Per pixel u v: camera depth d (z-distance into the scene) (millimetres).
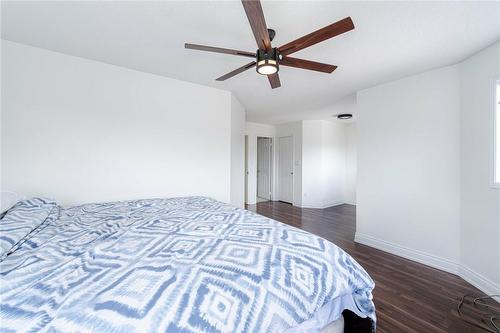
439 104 2404
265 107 4199
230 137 3199
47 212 1515
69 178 2145
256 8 1094
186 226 1381
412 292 1984
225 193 3150
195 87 2877
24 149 1959
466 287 2061
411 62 2252
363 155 3145
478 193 2053
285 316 786
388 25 1614
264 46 1488
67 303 649
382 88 2895
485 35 1747
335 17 1523
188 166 2836
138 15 1550
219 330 668
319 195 5469
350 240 3316
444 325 1582
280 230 1302
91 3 1435
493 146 1898
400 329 1542
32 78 1983
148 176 2561
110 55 2141
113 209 1868
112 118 2348
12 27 1700
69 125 2141
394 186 2809
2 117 1883
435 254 2465
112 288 720
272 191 6410
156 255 965
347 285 973
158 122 2619
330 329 1037
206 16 1555
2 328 571
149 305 659
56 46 1979
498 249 1854
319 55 2092
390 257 2715
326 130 5562
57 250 1020
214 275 810
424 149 2533
